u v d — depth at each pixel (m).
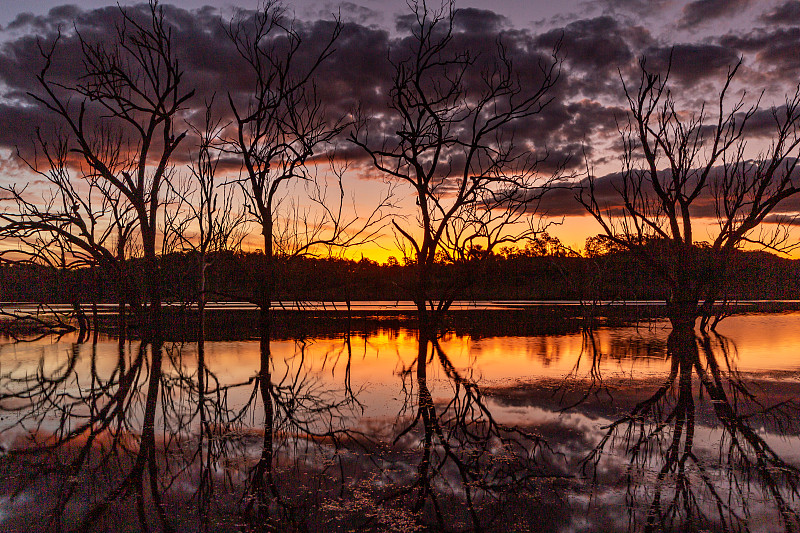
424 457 6.21
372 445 6.68
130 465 6.00
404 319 25.80
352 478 5.59
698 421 7.61
